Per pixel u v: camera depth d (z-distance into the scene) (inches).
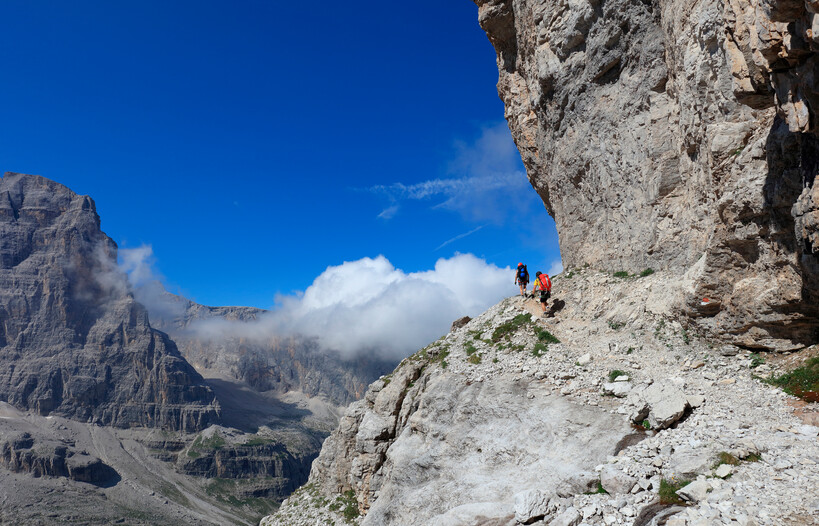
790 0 415.8
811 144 529.3
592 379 836.6
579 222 1398.9
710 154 763.4
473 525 594.9
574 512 534.0
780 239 660.1
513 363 986.1
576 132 1364.4
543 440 725.3
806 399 606.2
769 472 473.1
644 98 1109.1
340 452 1582.2
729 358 773.9
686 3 887.1
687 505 475.2
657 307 956.0
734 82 591.2
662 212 1051.3
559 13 1326.3
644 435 642.8
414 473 884.0
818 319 672.4
